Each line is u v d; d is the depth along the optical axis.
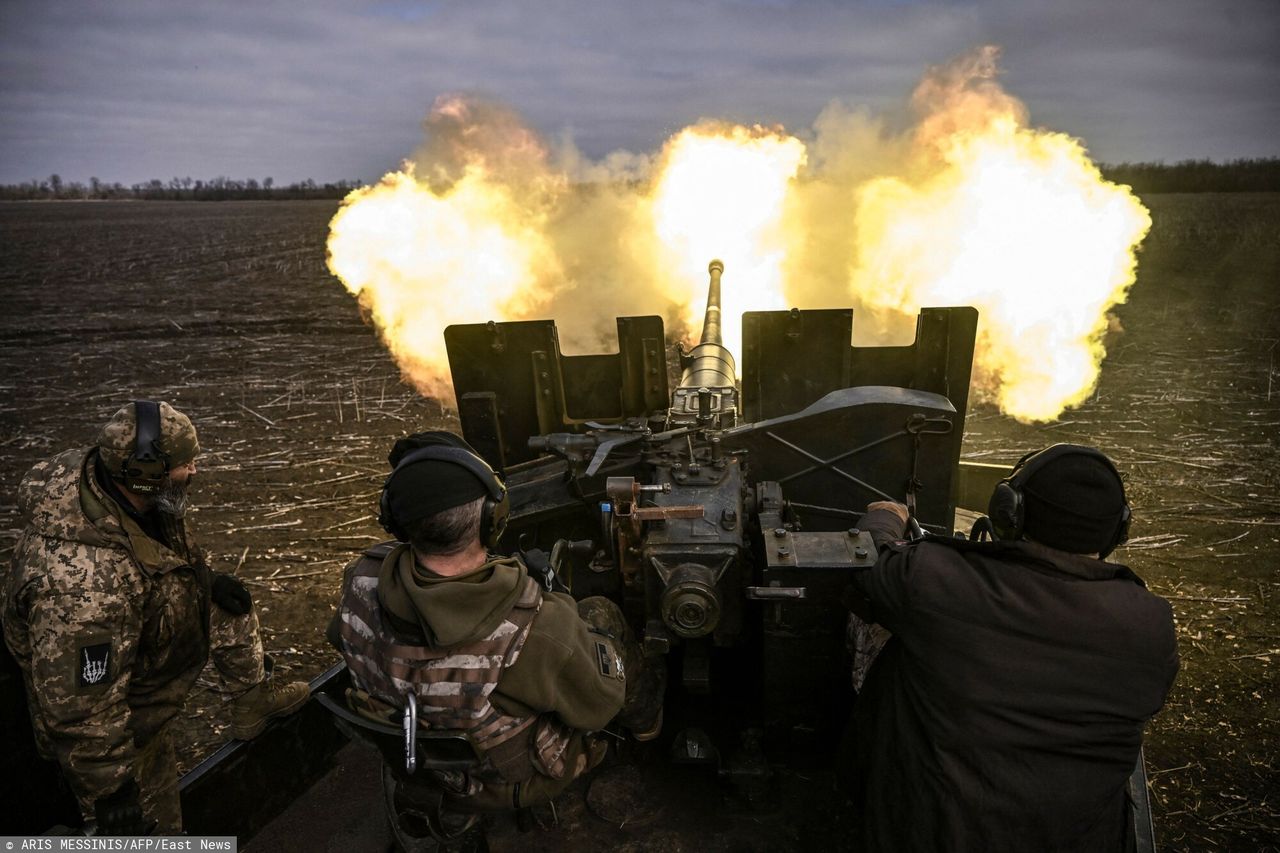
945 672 1.97
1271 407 10.35
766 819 2.64
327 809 2.76
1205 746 4.49
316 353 15.27
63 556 2.14
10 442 10.10
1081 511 1.87
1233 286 20.55
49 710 2.12
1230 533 6.82
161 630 2.39
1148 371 12.34
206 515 7.81
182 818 2.46
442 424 10.77
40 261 31.67
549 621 1.87
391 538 7.25
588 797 2.72
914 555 2.07
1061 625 1.89
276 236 43.84
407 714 1.75
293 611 6.08
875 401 3.26
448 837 2.17
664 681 2.79
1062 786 1.91
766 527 2.73
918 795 2.02
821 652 2.63
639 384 4.18
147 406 2.24
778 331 3.88
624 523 2.73
